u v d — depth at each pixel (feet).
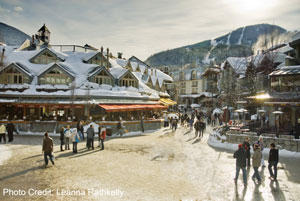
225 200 29.37
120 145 65.51
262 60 126.82
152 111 128.77
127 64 171.63
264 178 38.40
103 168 42.37
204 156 53.26
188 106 265.13
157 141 73.00
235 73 159.94
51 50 118.93
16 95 98.63
